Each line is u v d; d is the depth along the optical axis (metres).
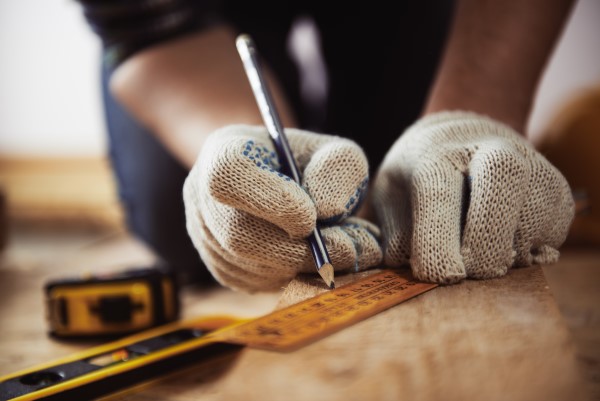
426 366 0.38
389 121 0.94
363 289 0.46
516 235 0.48
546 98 1.21
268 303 0.79
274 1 0.96
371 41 0.91
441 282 0.46
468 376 0.37
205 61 0.73
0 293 0.89
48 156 1.53
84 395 0.43
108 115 0.88
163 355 0.44
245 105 0.70
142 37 0.75
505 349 0.39
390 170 0.52
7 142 1.57
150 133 0.84
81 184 1.47
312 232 0.46
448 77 0.63
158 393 0.41
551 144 0.94
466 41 0.63
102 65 0.79
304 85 1.13
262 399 0.37
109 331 0.67
